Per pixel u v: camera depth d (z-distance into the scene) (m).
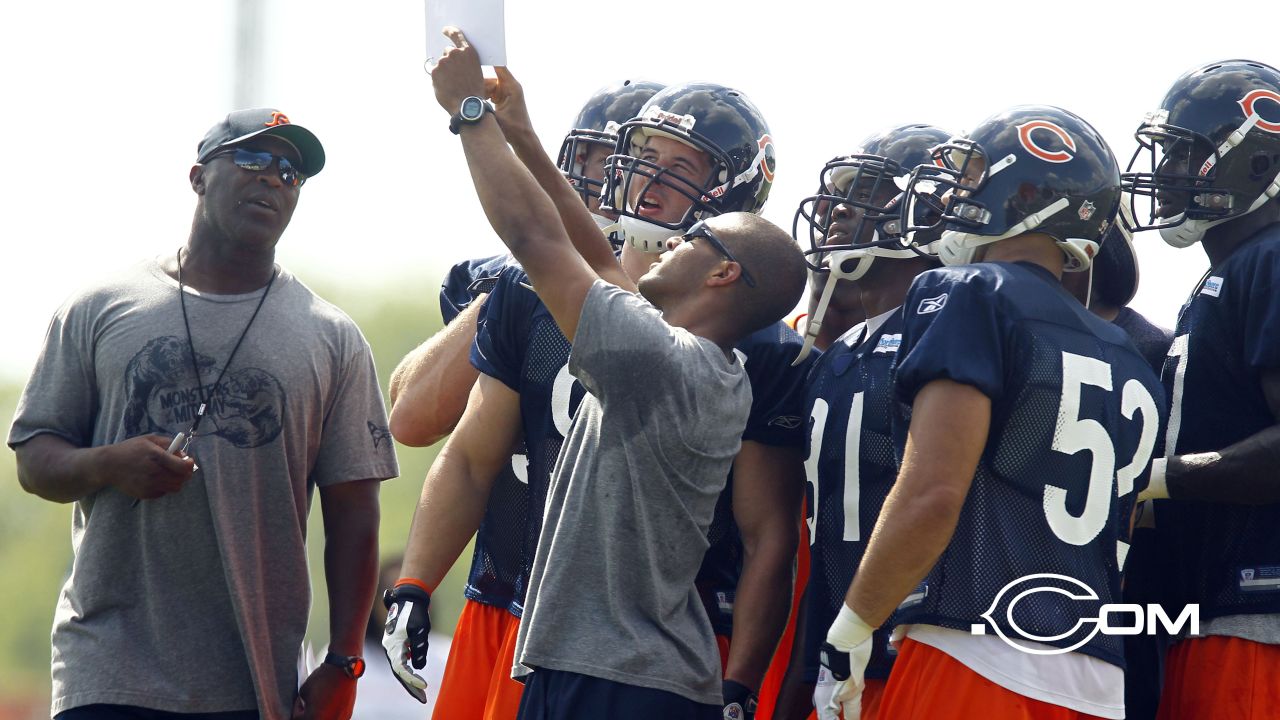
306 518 15.99
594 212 18.58
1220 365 14.79
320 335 16.03
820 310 15.67
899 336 14.75
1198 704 14.45
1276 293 14.21
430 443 17.58
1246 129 15.23
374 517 16.39
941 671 12.59
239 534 15.28
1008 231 13.61
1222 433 14.70
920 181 14.95
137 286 15.77
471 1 13.53
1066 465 12.66
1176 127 15.53
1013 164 13.62
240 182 15.63
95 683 14.70
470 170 13.20
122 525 15.09
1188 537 14.71
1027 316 12.79
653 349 12.55
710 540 15.06
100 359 15.44
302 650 16.02
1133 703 15.50
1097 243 13.99
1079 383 12.75
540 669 12.65
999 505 12.64
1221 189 15.34
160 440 14.87
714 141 17.09
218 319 15.59
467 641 16.58
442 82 13.45
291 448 15.66
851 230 15.84
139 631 15.00
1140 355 13.73
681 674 12.58
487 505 16.55
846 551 14.55
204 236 15.88
